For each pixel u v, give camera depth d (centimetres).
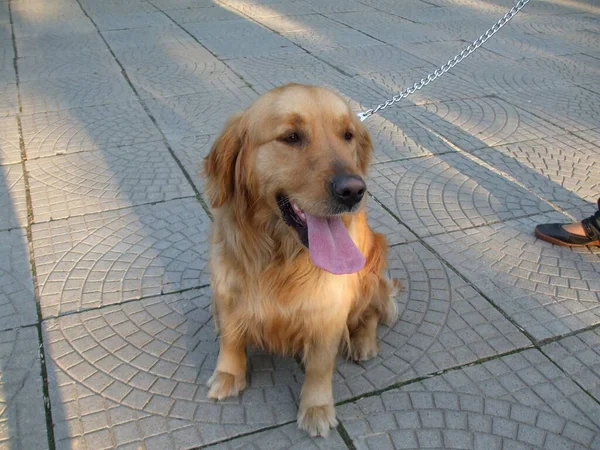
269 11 477
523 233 196
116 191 211
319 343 140
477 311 167
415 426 139
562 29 434
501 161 236
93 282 173
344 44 383
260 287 137
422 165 232
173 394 144
